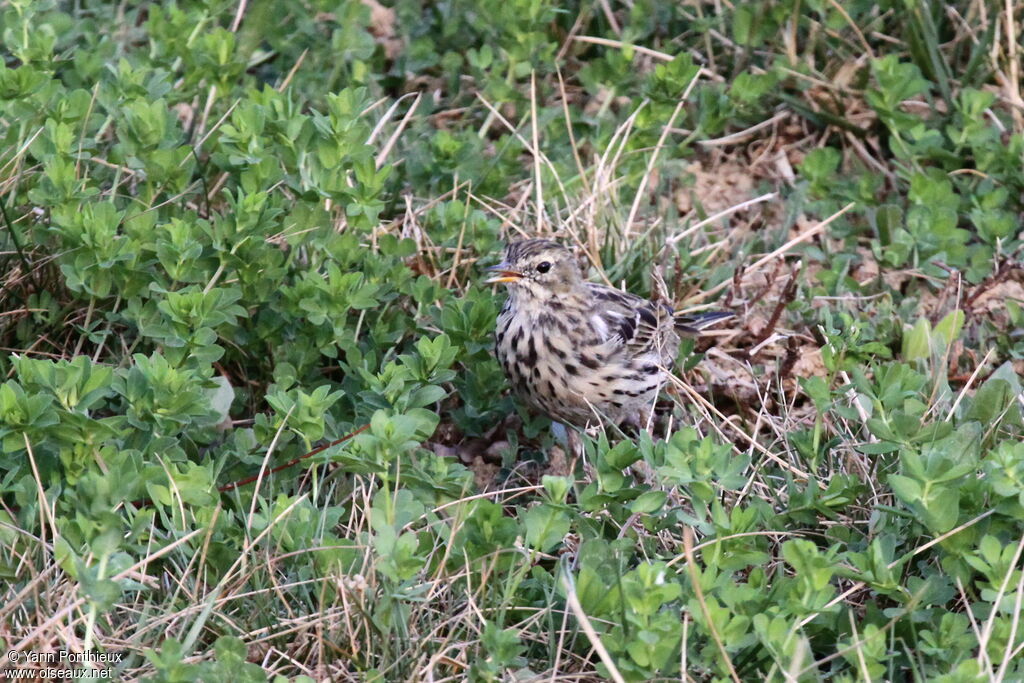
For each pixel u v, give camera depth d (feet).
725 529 28.63
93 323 36.19
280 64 47.75
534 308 36.81
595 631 27.45
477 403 37.47
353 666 28.04
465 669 27.99
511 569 28.71
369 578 28.35
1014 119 48.16
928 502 28.22
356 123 38.60
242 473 32.83
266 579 28.94
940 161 46.80
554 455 36.88
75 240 34.17
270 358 37.29
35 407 29.55
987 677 25.95
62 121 38.06
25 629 27.50
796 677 25.66
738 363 41.06
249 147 37.22
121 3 48.80
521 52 46.80
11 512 31.37
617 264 42.52
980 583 29.04
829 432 36.01
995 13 49.67
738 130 49.11
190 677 25.49
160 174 37.58
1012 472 28.73
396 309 38.45
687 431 30.12
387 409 32.45
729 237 45.01
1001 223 42.83
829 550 27.61
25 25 41.06
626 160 45.65
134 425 31.48
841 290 43.09
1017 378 36.42
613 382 37.22
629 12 50.67
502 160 44.39
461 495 31.40
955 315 39.50
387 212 42.75
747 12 48.75
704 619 26.25
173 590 29.09
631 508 30.22
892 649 27.84
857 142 48.80
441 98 48.93
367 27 50.98
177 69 44.55
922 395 36.35
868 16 50.98
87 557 28.04
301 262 38.83
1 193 36.70
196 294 33.27
